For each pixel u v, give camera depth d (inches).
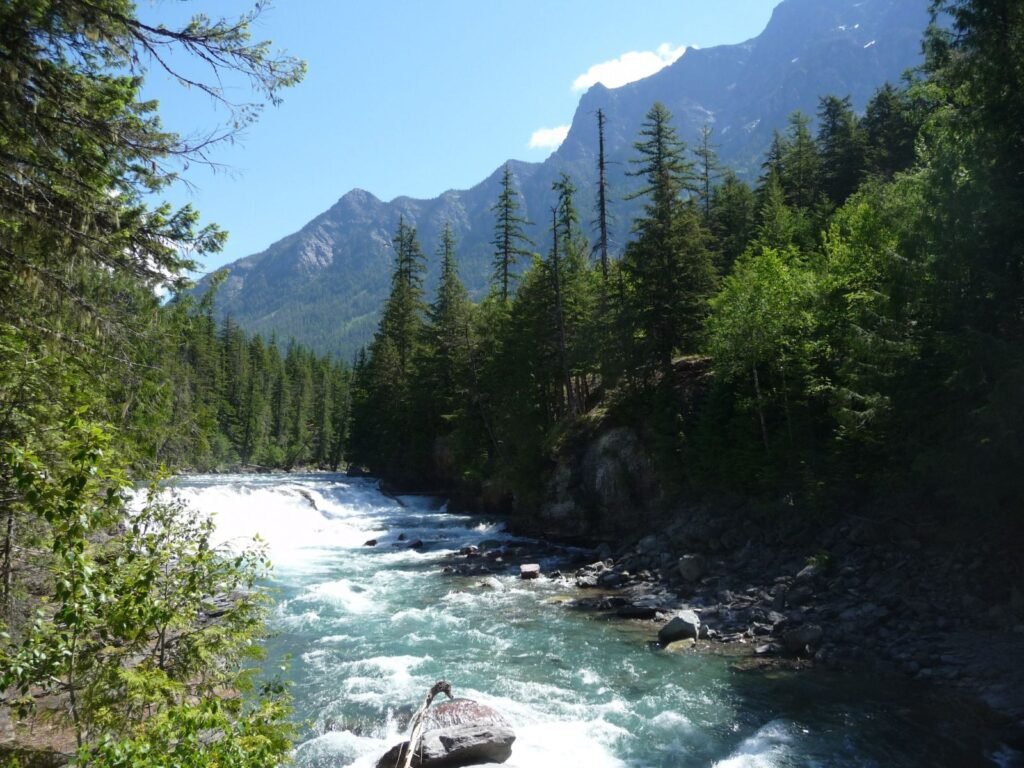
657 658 630.5
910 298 744.3
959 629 624.4
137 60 263.6
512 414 1556.3
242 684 257.6
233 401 3038.9
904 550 781.9
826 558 809.5
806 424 985.5
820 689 542.3
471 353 1792.6
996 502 673.0
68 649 200.5
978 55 644.7
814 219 1643.7
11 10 240.1
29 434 235.8
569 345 1579.7
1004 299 639.1
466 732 436.5
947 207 667.4
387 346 2332.7
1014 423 570.6
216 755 183.5
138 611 220.4
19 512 241.0
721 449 1078.4
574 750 447.8
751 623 714.8
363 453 2409.0
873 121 1999.3
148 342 348.2
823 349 971.3
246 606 275.3
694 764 431.5
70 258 287.9
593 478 1323.8
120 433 319.0
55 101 265.1
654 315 1278.3
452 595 883.4
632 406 1317.7
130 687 214.8
